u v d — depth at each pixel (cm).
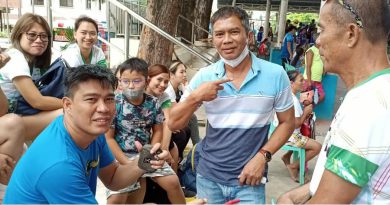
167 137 311
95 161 192
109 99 175
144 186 290
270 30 2605
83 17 373
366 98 122
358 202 128
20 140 267
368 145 119
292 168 418
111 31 818
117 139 284
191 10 1162
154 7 616
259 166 213
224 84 215
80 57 369
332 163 126
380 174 123
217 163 225
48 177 159
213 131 226
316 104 621
